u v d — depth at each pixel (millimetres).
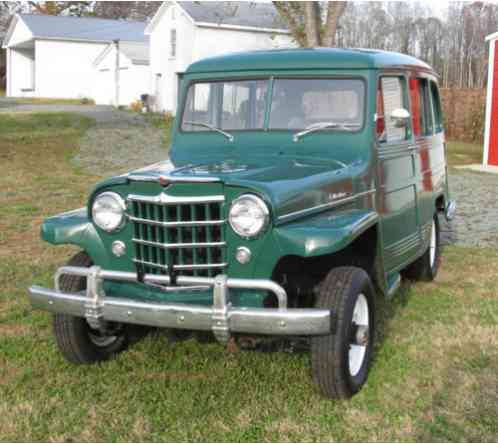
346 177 4371
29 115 25969
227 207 3803
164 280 3914
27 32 41375
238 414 3908
